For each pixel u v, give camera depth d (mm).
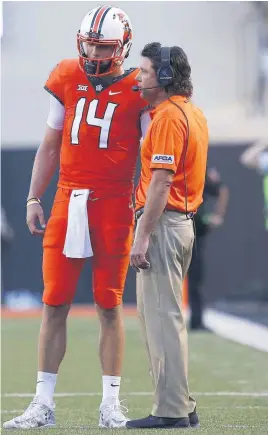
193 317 45938
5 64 65125
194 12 66250
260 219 58969
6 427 20031
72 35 65875
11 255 60656
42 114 65000
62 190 20422
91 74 19906
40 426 20094
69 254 20156
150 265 18828
